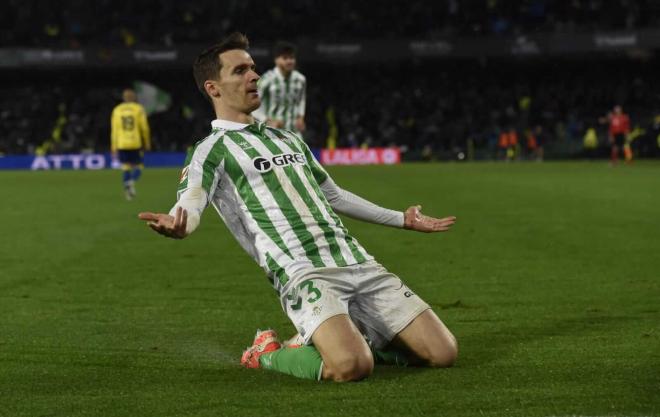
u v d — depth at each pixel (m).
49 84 67.94
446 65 69.44
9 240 17.12
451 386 6.32
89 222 20.62
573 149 61.25
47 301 10.66
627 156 49.75
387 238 16.80
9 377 6.88
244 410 5.76
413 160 61.38
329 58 62.28
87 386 6.54
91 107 65.38
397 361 7.07
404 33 64.06
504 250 14.77
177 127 64.19
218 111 7.40
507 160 59.50
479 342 8.02
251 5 64.56
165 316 9.66
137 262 14.06
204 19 64.50
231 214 7.25
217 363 7.34
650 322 8.84
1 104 64.44
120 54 61.56
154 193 30.89
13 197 29.19
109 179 41.34
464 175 39.19
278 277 6.95
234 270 13.14
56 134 62.34
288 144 7.36
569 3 64.19
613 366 6.91
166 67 62.81
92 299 10.78
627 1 63.16
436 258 14.02
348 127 64.19
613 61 67.75
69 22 64.06
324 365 6.55
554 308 9.74
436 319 7.03
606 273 12.23
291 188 7.11
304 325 6.68
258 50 63.25
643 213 20.77
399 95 66.44
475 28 63.31
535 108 64.12
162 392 6.31
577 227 17.98
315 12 64.62
